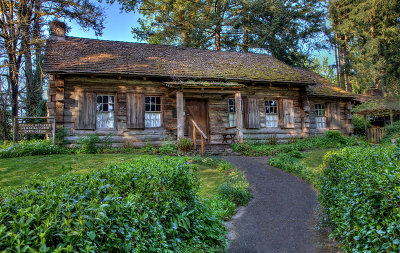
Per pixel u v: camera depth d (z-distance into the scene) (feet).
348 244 12.28
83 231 8.10
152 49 53.98
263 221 18.37
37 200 8.80
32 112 61.36
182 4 82.58
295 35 82.99
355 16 87.97
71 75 41.01
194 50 58.34
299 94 54.24
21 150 34.71
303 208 20.44
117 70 41.65
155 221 11.62
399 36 86.02
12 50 51.13
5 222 7.23
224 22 84.17
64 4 55.01
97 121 42.65
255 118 50.67
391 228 8.82
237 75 47.93
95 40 52.49
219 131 48.75
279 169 31.83
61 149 37.60
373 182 10.76
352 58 93.86
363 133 68.33
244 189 23.40
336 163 17.35
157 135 44.50
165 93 45.47
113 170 13.70
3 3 49.67
